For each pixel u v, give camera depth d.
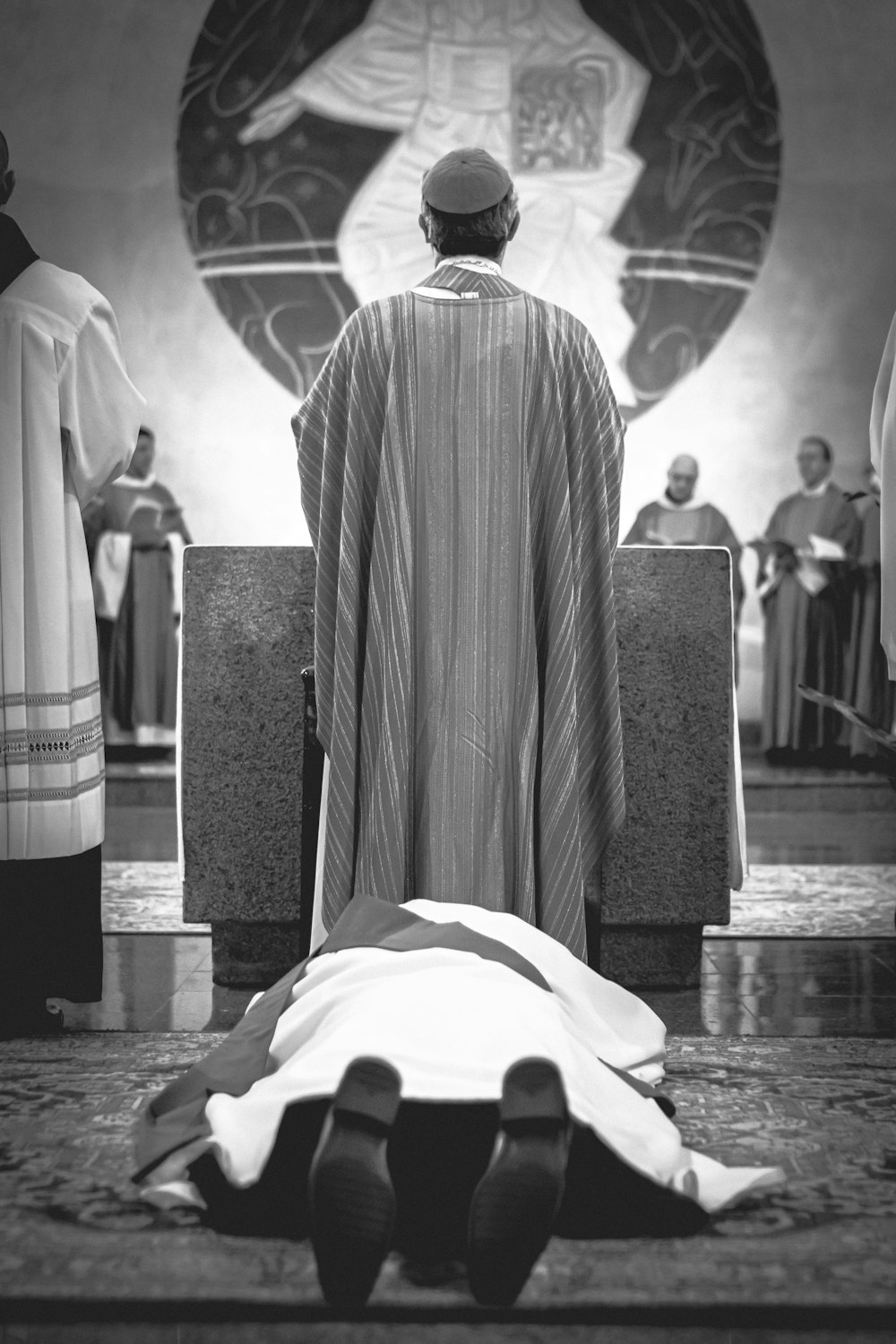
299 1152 1.95
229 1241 1.87
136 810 8.42
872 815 7.99
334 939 2.36
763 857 6.02
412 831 2.71
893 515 3.68
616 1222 1.94
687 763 3.43
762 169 10.92
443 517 2.74
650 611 3.42
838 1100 2.50
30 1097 2.51
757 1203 2.01
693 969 3.51
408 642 2.72
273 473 10.98
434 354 2.76
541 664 2.80
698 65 10.90
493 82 10.95
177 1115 2.11
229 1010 3.23
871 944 4.04
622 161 10.98
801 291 10.94
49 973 3.06
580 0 10.91
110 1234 1.89
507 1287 1.66
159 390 10.97
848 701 9.92
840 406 10.92
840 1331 1.68
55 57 10.83
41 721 3.04
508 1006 2.00
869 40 10.79
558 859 2.71
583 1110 1.87
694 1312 1.69
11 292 3.04
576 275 11.03
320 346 11.02
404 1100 1.82
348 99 10.95
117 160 10.90
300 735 3.42
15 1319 1.70
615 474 2.89
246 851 3.42
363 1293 1.66
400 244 11.02
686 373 10.99
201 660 3.43
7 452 3.02
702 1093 2.54
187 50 10.87
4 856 3.01
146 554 10.29
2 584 3.02
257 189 10.95
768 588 10.24
